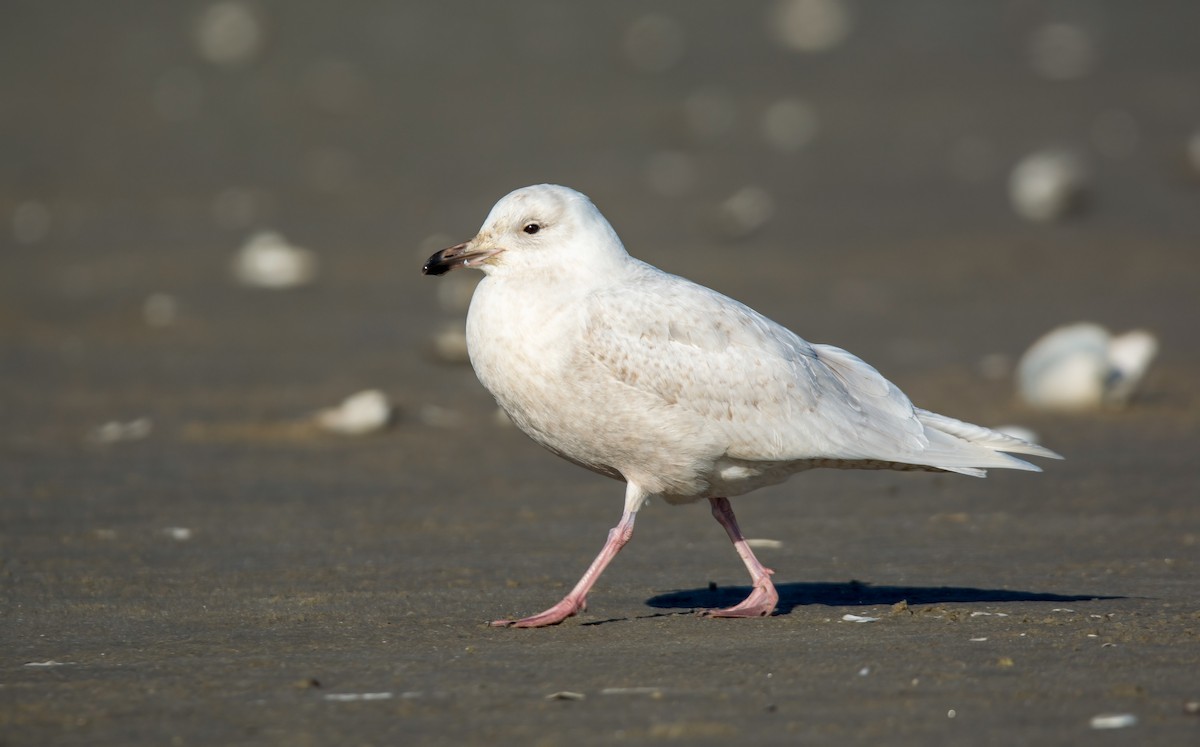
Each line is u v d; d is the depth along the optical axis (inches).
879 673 279.9
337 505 475.2
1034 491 480.7
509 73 1662.2
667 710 258.7
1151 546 408.2
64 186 1206.9
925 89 1590.8
